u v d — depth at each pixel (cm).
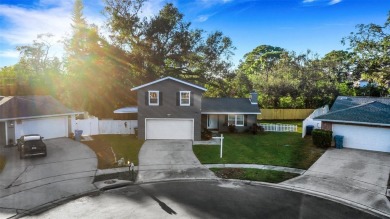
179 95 2681
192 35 4206
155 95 2695
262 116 4294
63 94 3691
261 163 1961
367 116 2327
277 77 4925
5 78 4475
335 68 4897
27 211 1243
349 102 3253
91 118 3216
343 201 1355
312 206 1304
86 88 3497
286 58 5241
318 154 2177
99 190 1491
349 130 2364
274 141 2683
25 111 2536
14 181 1590
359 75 4806
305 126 2947
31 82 4266
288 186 1548
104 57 3809
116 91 3566
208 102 3381
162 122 2722
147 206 1302
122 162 1912
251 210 1262
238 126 3184
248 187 1545
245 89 4806
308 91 4441
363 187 1519
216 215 1215
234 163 1966
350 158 2056
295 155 2158
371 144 2275
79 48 4100
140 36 4119
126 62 3959
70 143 2542
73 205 1309
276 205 1315
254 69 8138
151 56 3988
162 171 1797
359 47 3725
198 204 1325
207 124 3234
